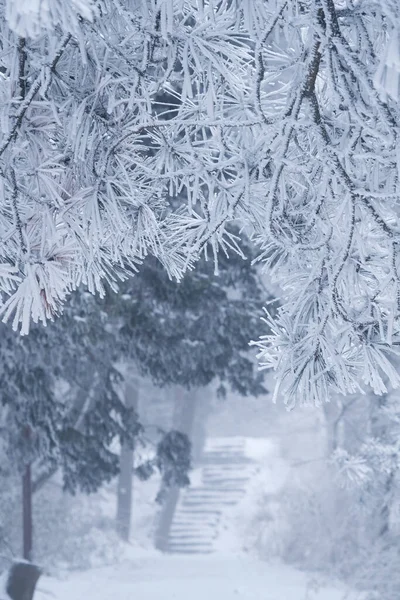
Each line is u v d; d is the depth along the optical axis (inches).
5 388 531.8
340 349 120.6
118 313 483.2
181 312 498.0
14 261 116.8
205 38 113.3
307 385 121.4
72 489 574.9
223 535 1300.4
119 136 119.6
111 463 576.1
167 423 1392.7
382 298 123.6
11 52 109.3
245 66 123.0
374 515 569.9
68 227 116.8
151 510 1349.7
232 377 557.3
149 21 112.8
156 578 800.9
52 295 110.5
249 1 106.6
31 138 114.7
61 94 118.2
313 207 125.6
